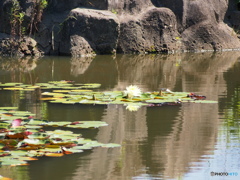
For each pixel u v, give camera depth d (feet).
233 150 27.22
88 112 36.11
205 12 85.61
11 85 47.01
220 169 24.34
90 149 27.55
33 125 30.48
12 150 25.41
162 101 37.81
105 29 76.18
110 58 71.82
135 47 78.95
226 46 85.87
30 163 25.16
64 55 75.00
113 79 52.24
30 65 63.62
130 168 24.50
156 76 54.44
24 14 75.51
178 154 26.66
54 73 56.54
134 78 52.95
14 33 75.25
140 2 82.17
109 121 33.50
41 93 43.39
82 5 79.25
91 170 24.21
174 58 72.38
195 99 39.50
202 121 33.47
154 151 27.09
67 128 31.63
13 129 29.12
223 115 35.19
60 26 76.69
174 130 31.30
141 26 80.02
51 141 26.48
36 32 76.43
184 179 23.11
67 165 24.86
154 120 33.81
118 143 28.55
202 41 84.33
